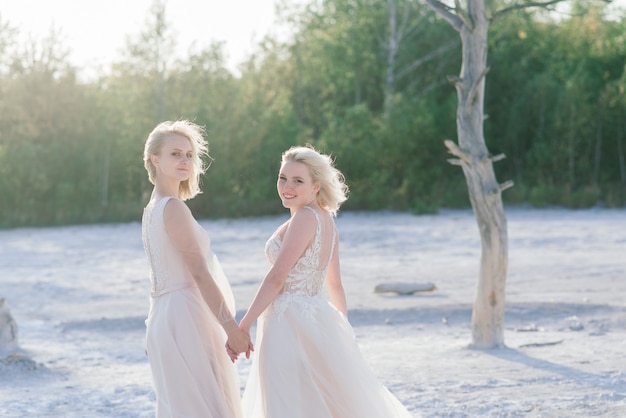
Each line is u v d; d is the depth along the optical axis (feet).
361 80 162.09
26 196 127.75
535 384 24.22
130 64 135.95
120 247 88.22
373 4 161.68
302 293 14.80
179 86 137.69
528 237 86.84
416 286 49.80
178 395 14.37
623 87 142.10
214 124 133.90
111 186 137.08
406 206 130.93
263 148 135.74
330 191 15.19
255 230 106.93
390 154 137.18
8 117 136.46
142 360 32.19
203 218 127.65
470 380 25.12
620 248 74.64
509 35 157.58
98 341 37.09
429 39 161.27
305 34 163.63
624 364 26.89
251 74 152.87
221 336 15.02
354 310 42.29
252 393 15.15
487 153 31.37
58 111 136.87
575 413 20.22
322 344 14.57
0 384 26.73
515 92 149.18
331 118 152.76
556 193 132.26
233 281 57.57
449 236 91.30
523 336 34.50
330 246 15.19
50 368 29.58
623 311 38.70
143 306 47.14
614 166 143.54
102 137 135.33
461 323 39.01
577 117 138.41
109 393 25.05
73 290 55.88
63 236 103.96
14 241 98.17
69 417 21.85
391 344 33.91
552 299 43.93
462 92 31.48
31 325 41.65
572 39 170.91
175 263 14.79
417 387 24.23
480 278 31.68
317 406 14.40
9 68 139.74
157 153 15.19
